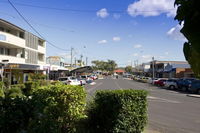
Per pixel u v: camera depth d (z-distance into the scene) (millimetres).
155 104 17438
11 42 31734
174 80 37875
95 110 7555
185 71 50344
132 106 6688
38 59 48594
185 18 1572
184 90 34781
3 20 30812
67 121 6680
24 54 37719
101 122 7301
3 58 30406
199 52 1482
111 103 6871
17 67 25141
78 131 6699
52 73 51906
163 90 34906
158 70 72000
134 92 6762
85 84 47844
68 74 67938
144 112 6922
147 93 7020
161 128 9383
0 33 29531
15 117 3469
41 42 50062
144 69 97312
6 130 3410
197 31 1507
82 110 7105
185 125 10102
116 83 54656
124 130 6531
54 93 6613
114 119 6625
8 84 20797
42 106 3875
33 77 27453
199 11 1508
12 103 3633
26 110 3639
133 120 6688
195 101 20375
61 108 6629
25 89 19562
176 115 12656
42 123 3457
